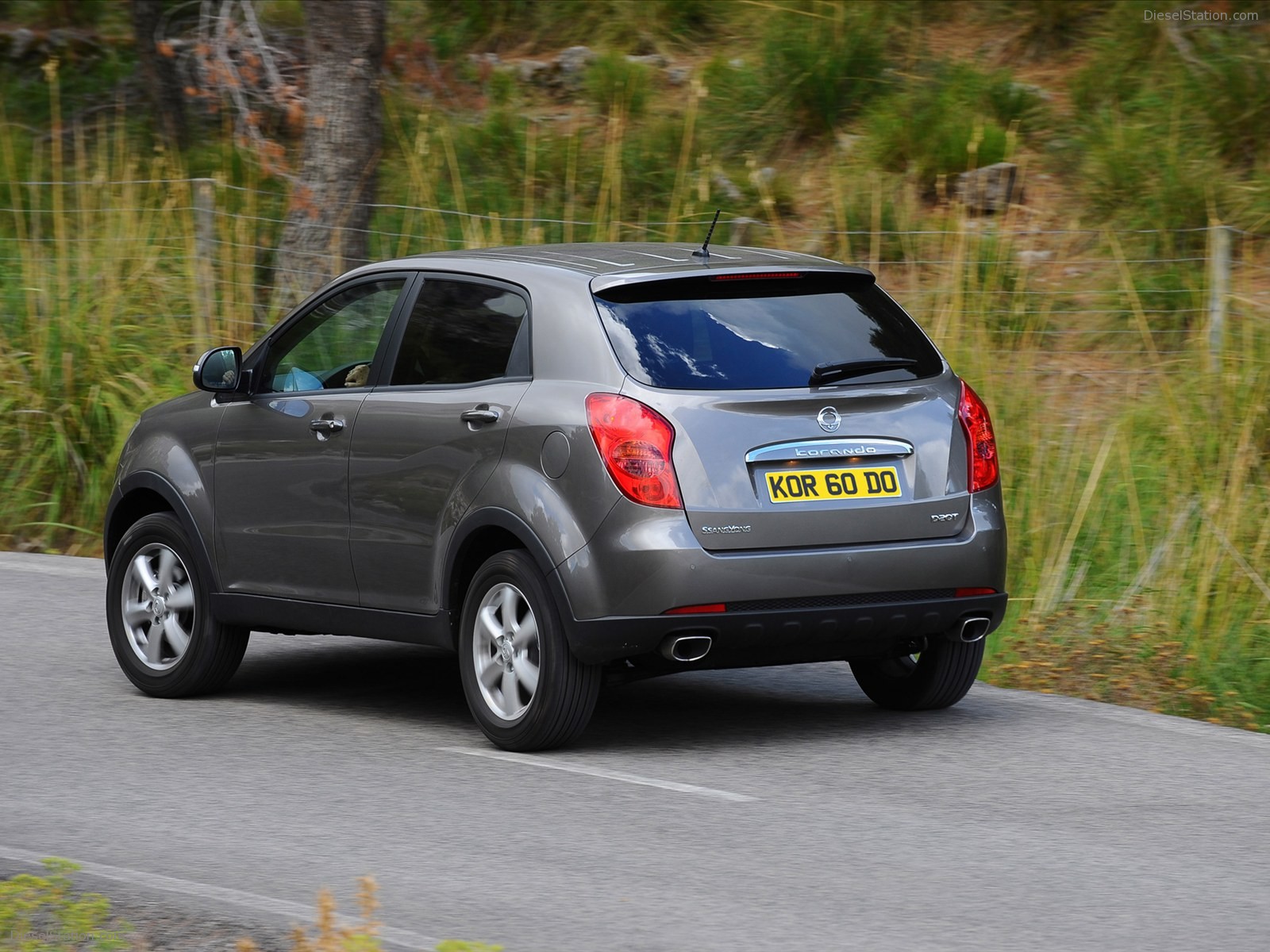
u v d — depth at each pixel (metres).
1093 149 53.88
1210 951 16.45
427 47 65.50
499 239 51.47
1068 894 18.23
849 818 21.31
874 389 24.47
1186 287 46.41
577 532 23.30
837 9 62.22
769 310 24.83
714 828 20.83
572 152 58.28
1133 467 37.12
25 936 16.38
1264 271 47.25
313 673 31.50
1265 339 40.09
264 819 21.48
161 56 64.75
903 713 27.67
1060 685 30.08
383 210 55.47
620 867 19.22
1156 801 22.23
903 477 24.36
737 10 67.50
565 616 23.41
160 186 56.09
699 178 56.97
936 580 24.30
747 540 23.23
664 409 23.27
